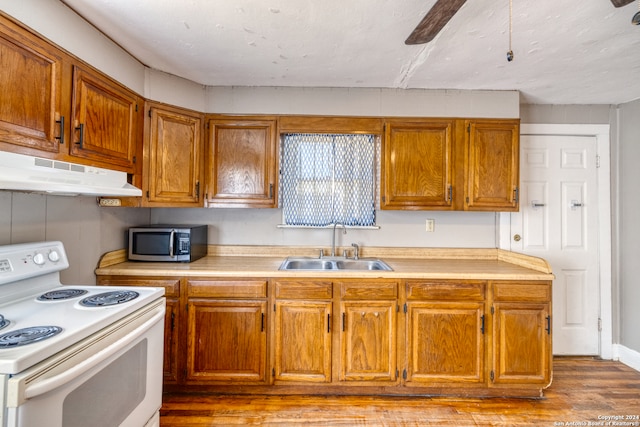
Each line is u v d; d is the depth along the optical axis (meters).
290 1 1.40
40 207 1.56
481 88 2.33
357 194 2.56
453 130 2.33
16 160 1.14
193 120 2.25
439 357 2.00
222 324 2.00
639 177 2.48
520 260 2.27
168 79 2.13
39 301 1.32
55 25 1.38
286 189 2.56
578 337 2.63
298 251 2.56
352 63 1.98
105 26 1.60
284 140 2.55
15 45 1.20
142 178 2.02
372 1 1.39
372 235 2.59
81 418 1.02
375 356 2.00
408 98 2.34
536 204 2.63
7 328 1.04
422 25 1.32
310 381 1.99
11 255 1.33
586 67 2.00
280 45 1.78
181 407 1.91
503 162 2.31
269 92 2.34
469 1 1.37
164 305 1.52
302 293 2.00
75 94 1.50
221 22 1.57
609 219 2.62
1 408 0.82
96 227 1.96
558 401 2.02
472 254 2.57
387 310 2.00
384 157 2.34
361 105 2.34
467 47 1.77
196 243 2.33
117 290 1.51
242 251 2.57
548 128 2.63
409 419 1.83
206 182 2.32
